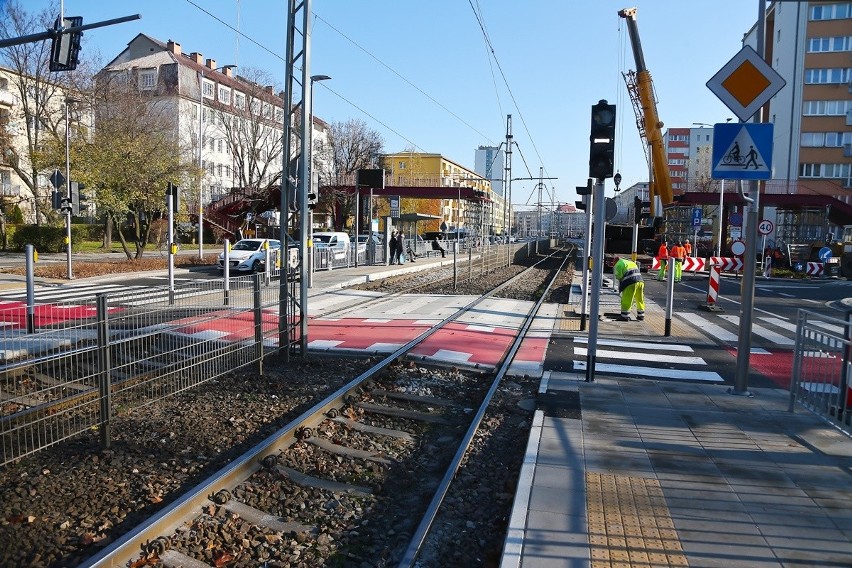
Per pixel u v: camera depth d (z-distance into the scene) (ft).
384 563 12.96
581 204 49.67
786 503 14.70
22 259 102.58
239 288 26.22
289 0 31.40
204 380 23.82
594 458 17.54
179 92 194.80
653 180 108.58
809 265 111.75
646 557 12.12
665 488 15.49
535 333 42.19
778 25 176.65
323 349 34.42
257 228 152.97
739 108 24.29
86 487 15.93
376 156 237.66
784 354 36.78
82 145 106.52
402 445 20.35
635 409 22.75
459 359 32.81
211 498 15.29
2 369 16.48
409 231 180.96
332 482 16.89
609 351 36.27
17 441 17.16
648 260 110.42
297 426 20.01
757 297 74.74
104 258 111.04
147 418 21.43
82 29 46.73
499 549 13.33
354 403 23.95
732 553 12.32
